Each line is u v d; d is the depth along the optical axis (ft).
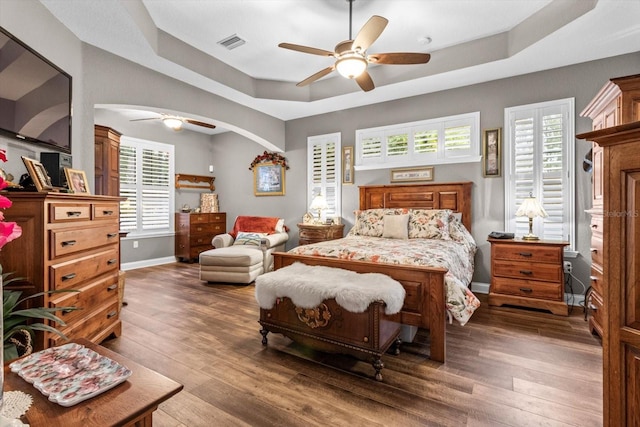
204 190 21.95
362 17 9.58
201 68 11.68
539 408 5.47
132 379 3.18
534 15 9.59
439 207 13.56
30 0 7.13
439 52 11.83
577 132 11.19
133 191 18.16
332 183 16.78
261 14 9.41
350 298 6.57
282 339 8.41
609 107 8.22
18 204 5.70
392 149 14.93
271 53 11.89
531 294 10.58
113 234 8.09
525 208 10.93
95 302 7.37
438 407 5.53
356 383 6.31
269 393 5.97
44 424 2.50
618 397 3.07
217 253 14.56
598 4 7.78
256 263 14.87
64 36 8.38
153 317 10.04
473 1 8.92
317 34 10.53
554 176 11.58
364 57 8.61
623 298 3.04
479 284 12.95
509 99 12.34
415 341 8.30
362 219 13.79
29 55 6.77
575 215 11.25
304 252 9.43
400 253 8.48
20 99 6.53
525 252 10.63
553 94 11.55
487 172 12.79
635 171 2.96
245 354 7.56
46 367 3.29
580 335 8.57
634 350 2.98
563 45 9.79
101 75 9.64
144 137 18.66
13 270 5.68
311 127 17.48
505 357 7.34
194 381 6.39
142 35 8.95
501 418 5.22
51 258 5.91
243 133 16.12
